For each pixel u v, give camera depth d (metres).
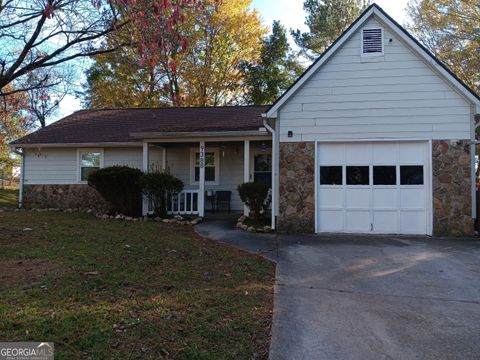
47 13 5.05
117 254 7.14
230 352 3.75
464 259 7.71
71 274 5.73
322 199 10.95
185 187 15.89
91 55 7.19
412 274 6.69
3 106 8.48
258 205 12.14
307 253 8.22
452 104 10.34
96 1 4.78
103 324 4.09
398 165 10.66
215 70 24.58
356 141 10.73
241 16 24.03
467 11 21.03
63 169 16.28
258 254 8.09
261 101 26.44
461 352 3.93
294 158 11.00
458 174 10.26
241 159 15.65
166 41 4.64
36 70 7.61
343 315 4.85
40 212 14.16
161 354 3.60
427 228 10.43
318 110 10.94
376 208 10.71
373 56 10.71
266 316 4.71
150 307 4.66
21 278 5.49
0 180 33.38
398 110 10.57
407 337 4.26
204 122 14.75
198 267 6.67
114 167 13.44
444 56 21.80
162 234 9.73
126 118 17.89
